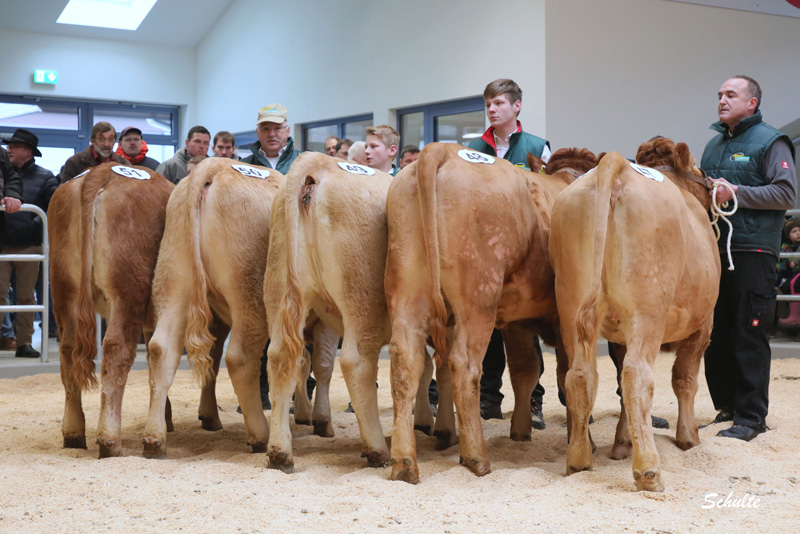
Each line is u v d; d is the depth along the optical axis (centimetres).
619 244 375
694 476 389
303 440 520
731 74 1105
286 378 414
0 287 873
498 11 1074
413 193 400
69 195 489
